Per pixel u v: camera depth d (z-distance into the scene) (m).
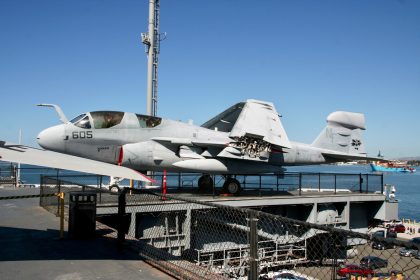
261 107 18.38
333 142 21.61
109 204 12.77
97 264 6.68
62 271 6.24
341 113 21.86
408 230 46.47
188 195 17.66
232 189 17.80
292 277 7.84
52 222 11.03
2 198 7.89
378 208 19.89
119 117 16.75
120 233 7.59
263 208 17.22
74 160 6.20
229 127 20.11
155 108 26.59
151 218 13.86
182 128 17.95
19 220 11.37
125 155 16.38
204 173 17.81
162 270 6.35
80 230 8.71
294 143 20.36
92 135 16.16
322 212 17.47
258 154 17.66
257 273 4.80
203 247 14.12
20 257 7.11
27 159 5.55
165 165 17.12
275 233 14.67
